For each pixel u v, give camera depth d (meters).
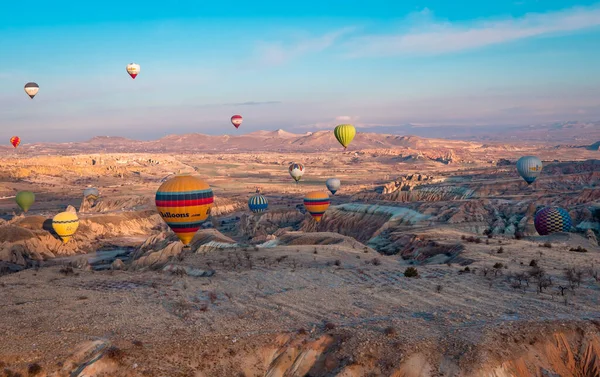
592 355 30.39
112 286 46.25
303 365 30.64
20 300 41.22
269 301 40.19
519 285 42.53
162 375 28.98
